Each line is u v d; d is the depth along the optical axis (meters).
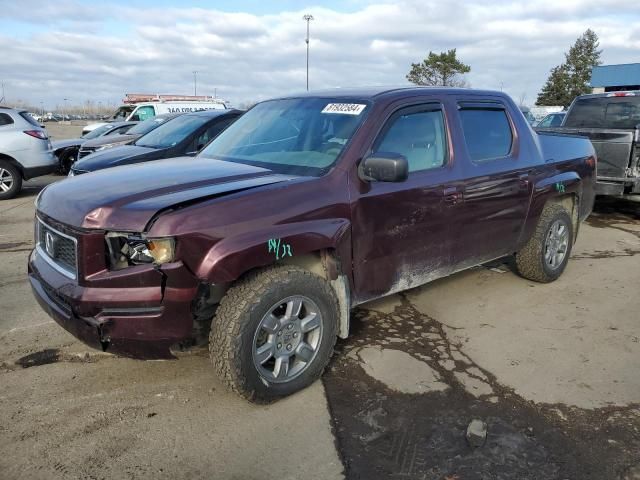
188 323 2.90
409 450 2.84
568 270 5.89
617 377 3.59
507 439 2.93
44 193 3.47
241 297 2.99
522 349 3.98
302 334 3.29
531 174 4.85
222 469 2.70
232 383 3.04
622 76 32.50
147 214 2.79
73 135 33.12
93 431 2.98
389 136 3.74
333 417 3.13
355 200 3.46
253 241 2.94
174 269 2.77
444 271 4.27
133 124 16.36
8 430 2.98
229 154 4.11
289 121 4.09
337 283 3.48
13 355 3.83
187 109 20.45
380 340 4.11
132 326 2.83
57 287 2.98
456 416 3.14
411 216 3.81
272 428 3.02
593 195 5.99
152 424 3.05
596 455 2.81
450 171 4.11
